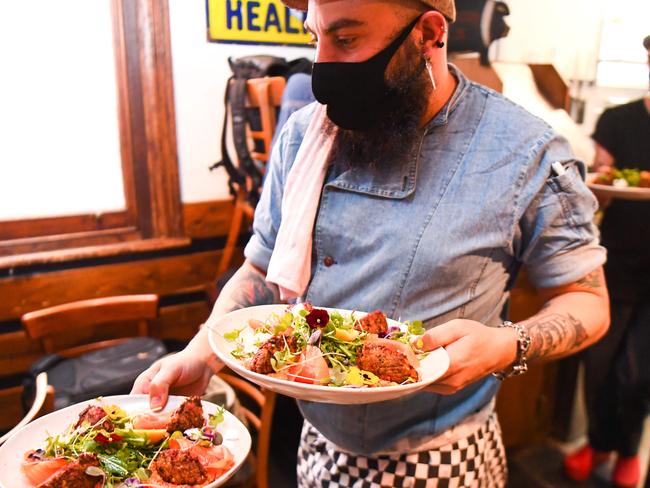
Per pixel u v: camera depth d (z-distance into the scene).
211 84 2.60
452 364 0.85
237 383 2.12
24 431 0.88
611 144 2.33
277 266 1.09
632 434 2.37
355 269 1.06
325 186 1.08
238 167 2.68
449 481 1.10
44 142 2.39
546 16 2.60
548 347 0.96
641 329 2.24
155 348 2.13
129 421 0.92
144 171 2.62
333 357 0.92
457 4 2.39
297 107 1.97
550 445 2.73
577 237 1.00
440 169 1.00
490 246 0.99
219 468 0.84
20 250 2.41
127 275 2.61
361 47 0.94
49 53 2.32
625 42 2.49
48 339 2.19
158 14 2.42
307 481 1.26
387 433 1.10
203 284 2.82
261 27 2.63
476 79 2.44
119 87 2.49
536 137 0.99
